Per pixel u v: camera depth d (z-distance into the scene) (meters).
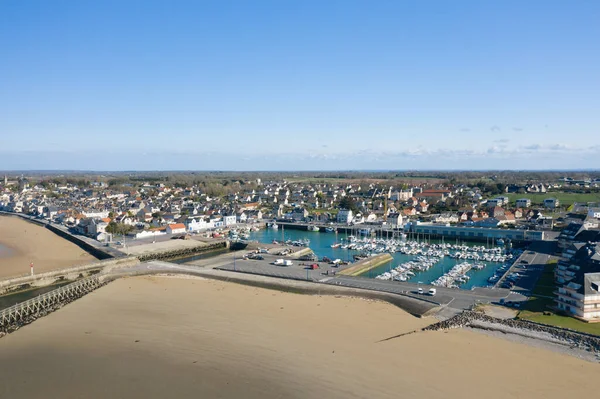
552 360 55.94
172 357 57.34
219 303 81.88
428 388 48.72
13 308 77.88
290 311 76.88
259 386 49.53
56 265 120.12
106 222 183.12
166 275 107.25
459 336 64.19
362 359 56.22
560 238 134.25
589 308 69.38
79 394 48.38
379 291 88.88
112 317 73.56
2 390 49.44
